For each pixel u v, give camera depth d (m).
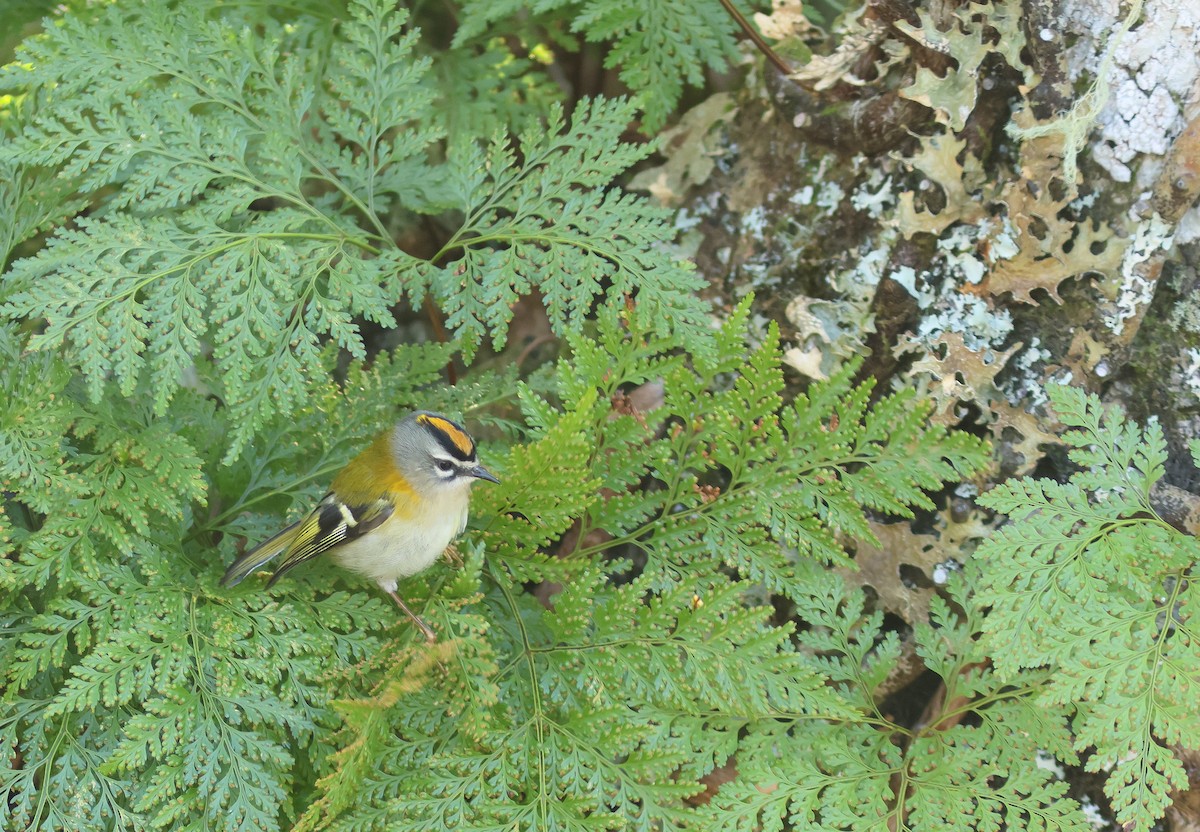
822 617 5.11
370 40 5.84
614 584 6.17
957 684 5.05
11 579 4.41
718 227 6.38
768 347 5.00
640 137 7.09
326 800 4.23
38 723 4.55
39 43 5.89
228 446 5.44
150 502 4.94
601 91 8.04
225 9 6.78
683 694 4.70
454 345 5.73
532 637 5.09
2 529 4.56
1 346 5.10
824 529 5.12
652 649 4.79
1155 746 4.33
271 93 5.81
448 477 4.84
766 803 4.64
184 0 6.48
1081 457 4.71
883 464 5.00
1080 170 5.37
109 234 4.97
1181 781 4.29
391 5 5.85
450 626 4.61
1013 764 4.76
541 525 5.01
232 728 4.46
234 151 5.39
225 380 4.72
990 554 4.61
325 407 5.51
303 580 5.00
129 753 4.21
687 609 4.86
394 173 6.11
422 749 4.64
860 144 5.90
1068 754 4.75
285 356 4.86
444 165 6.10
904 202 5.76
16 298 4.74
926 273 5.71
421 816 4.48
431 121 6.98
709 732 4.85
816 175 6.07
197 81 5.57
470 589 4.72
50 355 4.94
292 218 5.25
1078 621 4.46
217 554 5.17
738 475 5.16
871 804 4.69
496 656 4.73
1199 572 4.61
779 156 6.26
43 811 4.45
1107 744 4.36
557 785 4.54
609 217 5.25
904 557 5.57
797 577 5.17
